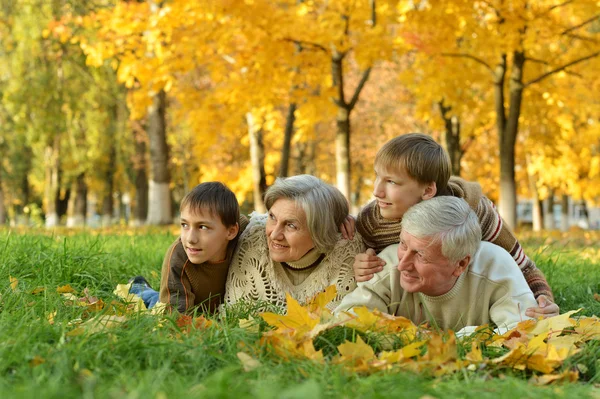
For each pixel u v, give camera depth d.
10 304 3.19
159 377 2.05
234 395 1.77
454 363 2.41
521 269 3.61
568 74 13.42
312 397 1.68
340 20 10.65
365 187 32.81
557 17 12.02
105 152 27.50
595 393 2.16
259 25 10.26
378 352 2.73
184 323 2.98
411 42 11.12
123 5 10.82
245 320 2.93
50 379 1.96
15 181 34.88
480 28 11.14
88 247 5.48
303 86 12.97
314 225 3.29
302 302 3.51
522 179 28.25
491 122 19.52
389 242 3.46
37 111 20.39
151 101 11.45
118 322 2.80
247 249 3.58
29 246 4.79
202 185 3.46
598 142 21.67
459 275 3.15
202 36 10.54
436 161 3.20
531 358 2.49
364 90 27.05
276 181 3.42
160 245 6.26
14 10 19.84
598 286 4.97
